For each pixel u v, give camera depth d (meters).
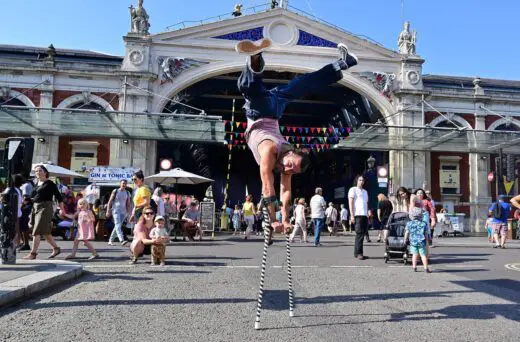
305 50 25.86
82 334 4.16
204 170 38.56
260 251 12.08
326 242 16.44
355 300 5.82
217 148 38.16
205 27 25.53
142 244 8.93
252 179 39.88
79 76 24.83
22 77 24.52
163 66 25.12
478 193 27.33
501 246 14.66
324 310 5.24
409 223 8.74
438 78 30.30
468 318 4.97
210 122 19.89
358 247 10.76
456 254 12.12
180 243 14.66
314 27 26.14
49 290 6.07
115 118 19.55
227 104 32.53
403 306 5.50
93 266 8.40
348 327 4.54
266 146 4.03
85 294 5.88
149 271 7.93
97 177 21.34
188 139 22.56
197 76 25.39
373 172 28.78
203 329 4.38
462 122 27.36
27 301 5.41
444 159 27.62
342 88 28.34
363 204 10.83
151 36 25.12
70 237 15.16
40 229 8.69
